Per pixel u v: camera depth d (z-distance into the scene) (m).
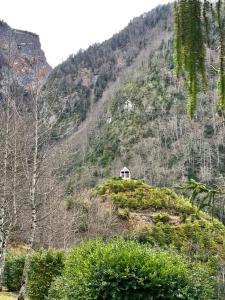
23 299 11.70
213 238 26.03
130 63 134.12
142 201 34.88
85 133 98.44
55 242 21.56
